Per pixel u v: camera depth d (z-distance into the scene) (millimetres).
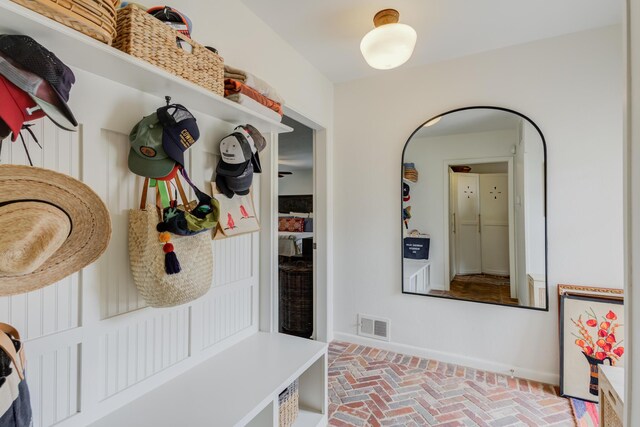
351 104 2857
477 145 2389
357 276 2840
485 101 2361
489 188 2357
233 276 1770
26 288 805
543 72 2186
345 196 2887
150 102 1238
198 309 1516
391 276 2707
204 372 1438
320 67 2607
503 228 2312
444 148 2498
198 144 1484
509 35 2145
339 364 2451
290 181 6543
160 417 1116
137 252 1143
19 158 900
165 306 1186
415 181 2613
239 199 1675
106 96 1092
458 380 2213
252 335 1890
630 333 690
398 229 2684
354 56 2424
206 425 1077
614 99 2010
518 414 1839
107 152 1113
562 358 2037
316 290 2861
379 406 1917
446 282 2498
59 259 849
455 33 2117
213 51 1367
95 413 1085
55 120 793
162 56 1051
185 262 1215
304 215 5922
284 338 1850
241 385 1329
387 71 2695
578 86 2092
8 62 707
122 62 947
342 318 2906
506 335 2299
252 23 1878
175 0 1377
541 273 2188
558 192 2141
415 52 2371
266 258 1976
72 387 1029
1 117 699
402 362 2488
